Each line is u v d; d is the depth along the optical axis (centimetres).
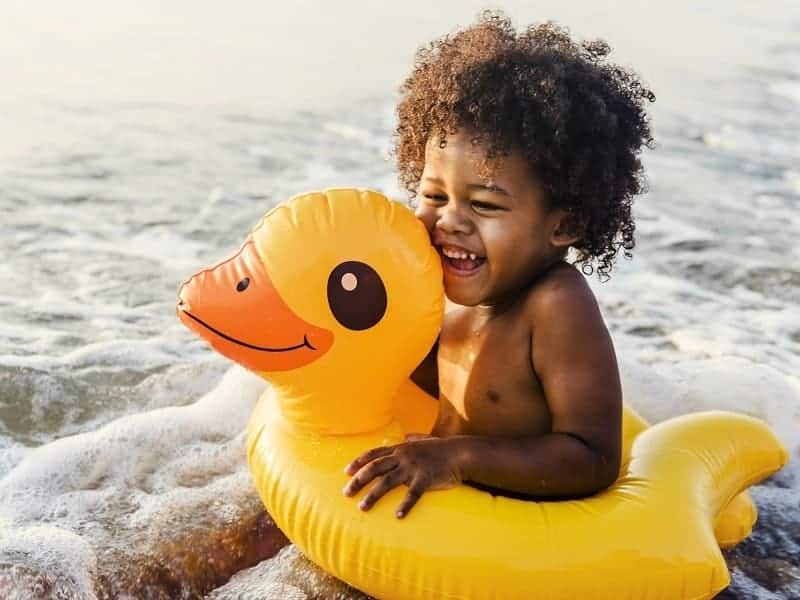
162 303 457
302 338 251
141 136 675
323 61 878
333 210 255
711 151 728
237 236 531
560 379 262
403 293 254
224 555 291
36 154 629
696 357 435
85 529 292
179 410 352
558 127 255
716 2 1244
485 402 277
